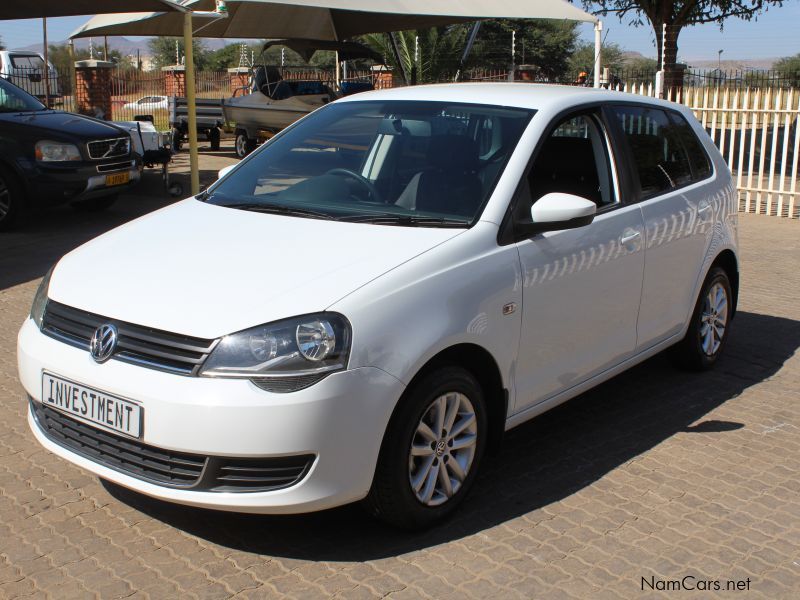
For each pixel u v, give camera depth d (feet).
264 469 9.82
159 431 9.78
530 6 48.24
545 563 10.76
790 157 62.69
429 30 85.20
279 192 13.82
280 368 9.64
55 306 11.29
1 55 84.02
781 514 12.17
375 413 10.10
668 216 15.48
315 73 90.58
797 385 17.62
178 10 35.68
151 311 10.27
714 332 18.22
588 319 13.62
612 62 148.25
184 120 66.23
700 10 78.64
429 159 13.33
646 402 16.53
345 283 10.37
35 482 12.71
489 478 13.16
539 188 13.10
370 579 10.32
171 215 13.50
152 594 9.96
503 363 11.94
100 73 65.92
